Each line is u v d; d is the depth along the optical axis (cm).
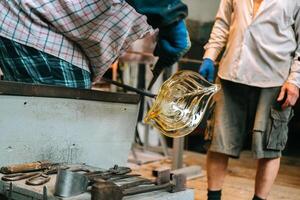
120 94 145
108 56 134
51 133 128
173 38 121
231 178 308
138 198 98
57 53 129
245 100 196
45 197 94
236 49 195
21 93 118
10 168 114
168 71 331
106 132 144
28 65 130
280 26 188
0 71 152
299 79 189
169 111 126
